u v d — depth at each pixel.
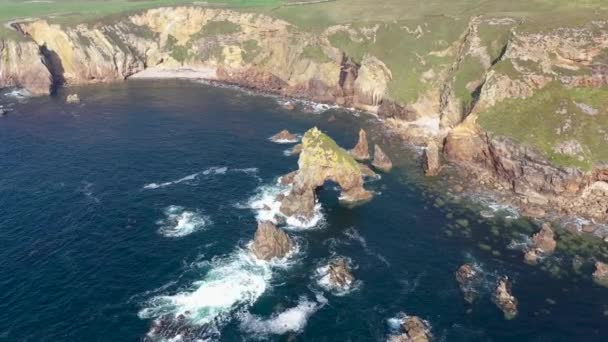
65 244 76.44
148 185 95.88
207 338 59.62
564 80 102.69
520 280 70.31
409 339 59.00
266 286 68.69
